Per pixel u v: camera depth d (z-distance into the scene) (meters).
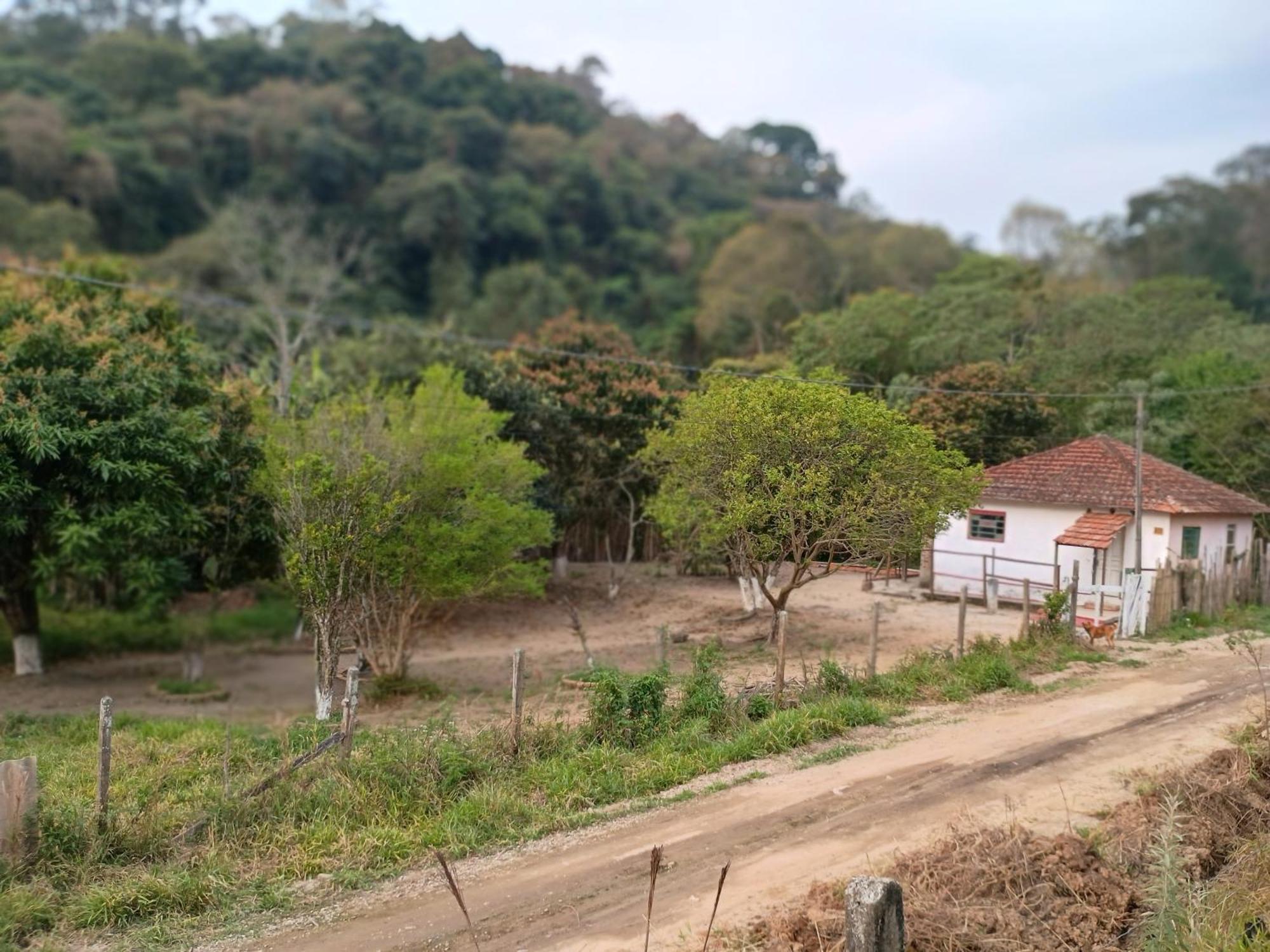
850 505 13.72
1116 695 13.05
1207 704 12.45
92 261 22.80
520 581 17.22
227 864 7.98
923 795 9.35
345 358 27.95
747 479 14.11
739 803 9.30
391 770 9.65
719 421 14.34
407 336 29.11
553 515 21.91
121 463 15.29
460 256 54.12
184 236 55.25
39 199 50.03
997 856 7.39
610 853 8.21
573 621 18.41
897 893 5.15
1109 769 9.98
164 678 19.83
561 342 26.33
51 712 15.84
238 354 33.19
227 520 18.50
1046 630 16.12
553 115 76.19
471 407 18.28
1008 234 55.59
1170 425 23.97
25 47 72.06
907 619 19.70
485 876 7.83
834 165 96.75
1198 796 8.75
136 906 7.25
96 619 25.28
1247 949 6.19
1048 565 18.19
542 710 13.54
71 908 7.19
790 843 8.28
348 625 14.81
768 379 15.91
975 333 24.77
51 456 14.86
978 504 17.89
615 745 10.86
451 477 15.85
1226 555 20.52
